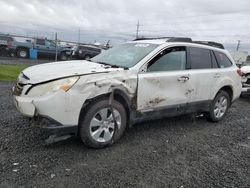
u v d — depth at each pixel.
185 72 5.23
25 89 3.81
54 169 3.51
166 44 5.06
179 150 4.50
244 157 4.46
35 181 3.20
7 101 6.55
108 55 5.40
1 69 11.82
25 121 5.13
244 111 8.05
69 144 4.30
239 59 25.98
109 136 4.31
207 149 4.67
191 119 6.41
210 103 5.99
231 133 5.68
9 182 3.13
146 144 4.62
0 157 3.69
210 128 5.89
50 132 3.76
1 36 21.58
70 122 3.85
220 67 6.17
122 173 3.57
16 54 22.11
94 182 3.29
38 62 19.20
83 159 3.86
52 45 23.00
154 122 5.89
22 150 3.95
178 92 5.12
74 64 4.64
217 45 6.50
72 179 3.32
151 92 4.67
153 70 4.75
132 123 4.62
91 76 3.98
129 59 4.83
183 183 3.46
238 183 3.59
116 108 4.30
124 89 4.32
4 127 4.77
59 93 3.71
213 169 3.93
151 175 3.58
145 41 5.45
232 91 6.50
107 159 3.93
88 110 4.02
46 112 3.68
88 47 23.55
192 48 5.54
